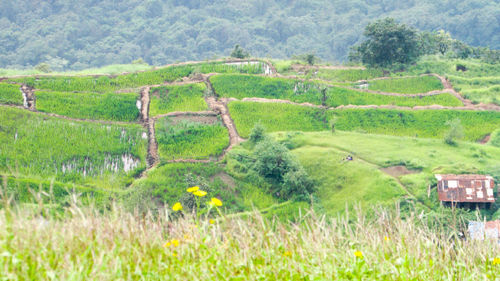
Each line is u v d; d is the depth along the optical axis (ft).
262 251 22.49
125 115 202.59
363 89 243.19
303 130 201.26
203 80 240.12
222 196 151.53
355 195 151.23
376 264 22.58
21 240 20.43
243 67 261.85
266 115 208.03
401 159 169.27
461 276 22.91
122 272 20.63
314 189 156.46
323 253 22.41
